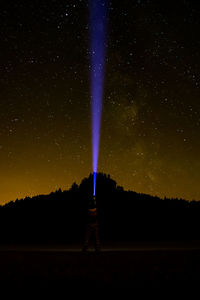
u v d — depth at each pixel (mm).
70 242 19734
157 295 5070
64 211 35156
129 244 17766
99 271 7363
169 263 8688
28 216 33594
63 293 5188
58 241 20797
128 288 5547
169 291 5336
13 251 12156
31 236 25484
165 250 12727
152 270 7527
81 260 9273
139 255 10578
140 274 6977
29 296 4996
